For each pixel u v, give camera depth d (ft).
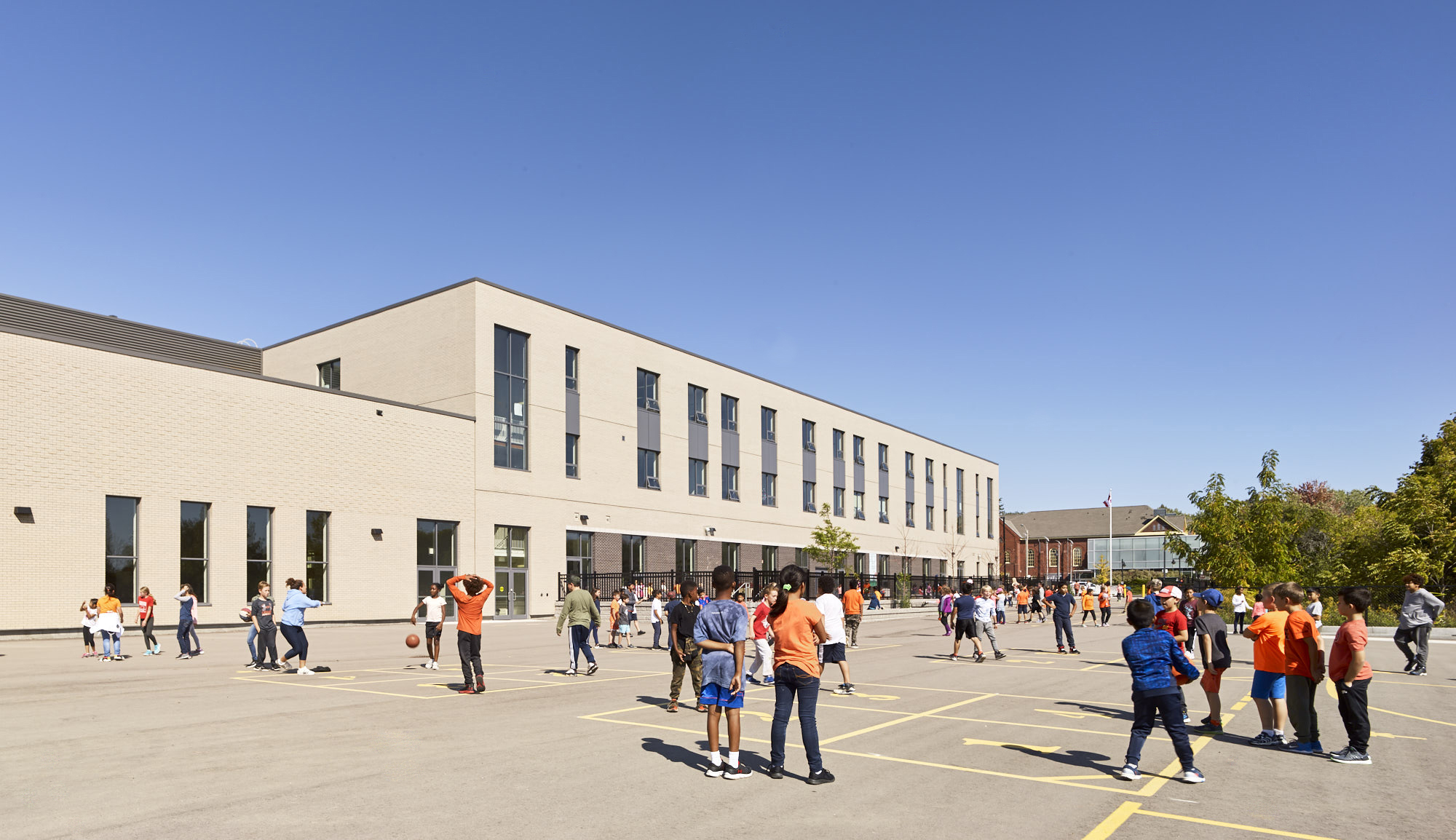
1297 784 27.78
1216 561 127.24
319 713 40.01
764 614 55.21
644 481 151.94
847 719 40.06
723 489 169.99
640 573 148.05
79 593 85.66
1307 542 176.65
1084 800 25.58
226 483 97.66
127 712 40.11
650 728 36.78
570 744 33.04
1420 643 60.49
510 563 127.13
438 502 118.42
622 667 63.00
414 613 60.39
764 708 43.21
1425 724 39.68
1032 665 66.74
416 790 25.77
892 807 24.50
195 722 37.37
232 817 22.74
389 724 37.35
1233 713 43.47
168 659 66.80
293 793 25.30
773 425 186.80
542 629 108.27
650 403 154.71
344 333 137.59
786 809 24.11
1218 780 28.22
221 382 98.27
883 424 226.58
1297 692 32.96
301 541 104.17
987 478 285.23
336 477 107.96
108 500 88.89
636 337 152.25
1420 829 22.94
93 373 88.17
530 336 132.57
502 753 31.14
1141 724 28.45
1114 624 132.36
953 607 103.76
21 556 82.28
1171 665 28.22
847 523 207.51
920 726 38.29
